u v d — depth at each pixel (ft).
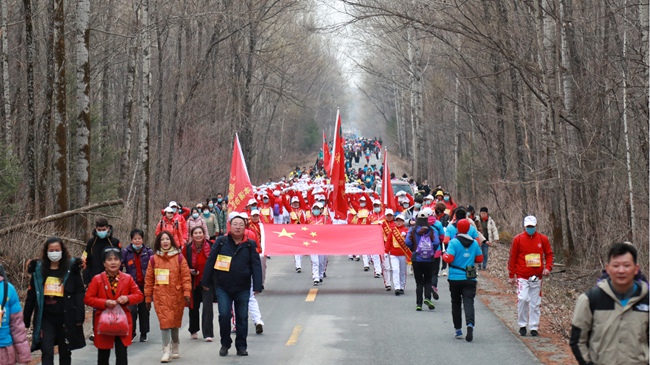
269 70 204.13
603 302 21.35
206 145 146.92
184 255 43.24
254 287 38.91
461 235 42.45
